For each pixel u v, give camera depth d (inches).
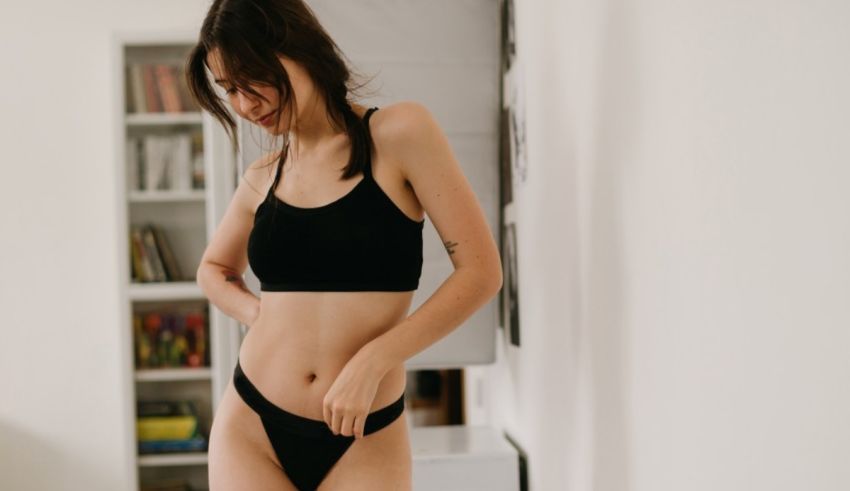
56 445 164.9
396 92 104.2
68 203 165.2
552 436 88.1
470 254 55.4
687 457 53.5
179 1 165.8
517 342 106.3
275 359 59.0
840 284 36.4
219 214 152.0
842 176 36.0
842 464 36.6
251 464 59.1
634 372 62.9
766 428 43.3
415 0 104.3
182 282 156.7
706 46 49.4
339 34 103.3
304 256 56.7
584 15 73.5
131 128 156.0
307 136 58.2
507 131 109.4
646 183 59.6
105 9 165.0
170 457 155.5
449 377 181.2
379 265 56.1
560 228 83.7
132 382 153.3
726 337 47.6
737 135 45.6
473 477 97.2
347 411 52.1
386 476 57.5
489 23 105.3
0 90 164.1
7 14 164.1
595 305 72.3
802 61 39.1
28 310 164.6
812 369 38.8
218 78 54.7
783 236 41.1
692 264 52.1
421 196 56.0
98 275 165.6
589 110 72.6
